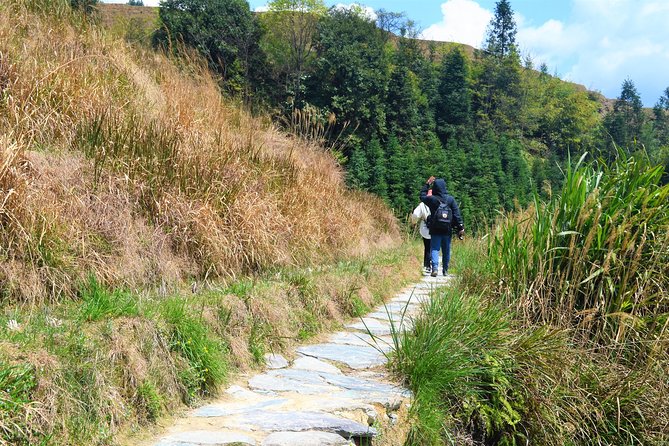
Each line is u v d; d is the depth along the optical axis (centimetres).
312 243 830
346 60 3381
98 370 312
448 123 5519
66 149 566
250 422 327
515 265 536
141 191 573
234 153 766
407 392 405
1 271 406
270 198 784
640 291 477
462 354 434
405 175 3350
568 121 7725
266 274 648
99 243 491
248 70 2436
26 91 589
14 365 277
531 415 422
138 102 730
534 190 573
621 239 499
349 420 333
